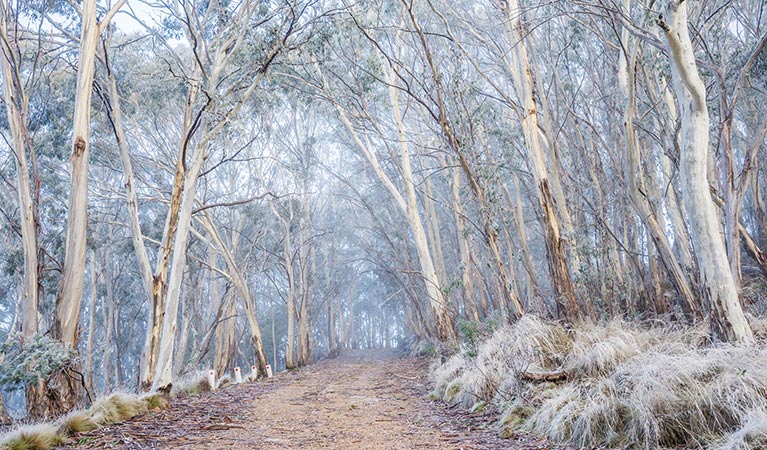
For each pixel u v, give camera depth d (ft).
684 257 41.86
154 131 77.36
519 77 44.06
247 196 88.74
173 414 31.27
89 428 25.57
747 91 51.13
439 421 29.89
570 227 45.16
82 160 34.76
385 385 53.21
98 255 91.15
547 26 54.75
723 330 25.76
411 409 35.55
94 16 36.35
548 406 25.20
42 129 65.92
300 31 50.06
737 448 17.29
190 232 82.74
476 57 65.00
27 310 37.63
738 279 32.58
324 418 32.35
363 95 61.31
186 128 45.39
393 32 63.21
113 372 116.78
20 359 29.37
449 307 63.16
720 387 20.08
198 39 50.83
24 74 59.72
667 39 25.40
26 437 21.67
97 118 65.26
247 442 24.02
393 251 107.65
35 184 43.47
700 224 26.53
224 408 35.83
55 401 32.68
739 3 53.16
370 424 29.73
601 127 67.21
